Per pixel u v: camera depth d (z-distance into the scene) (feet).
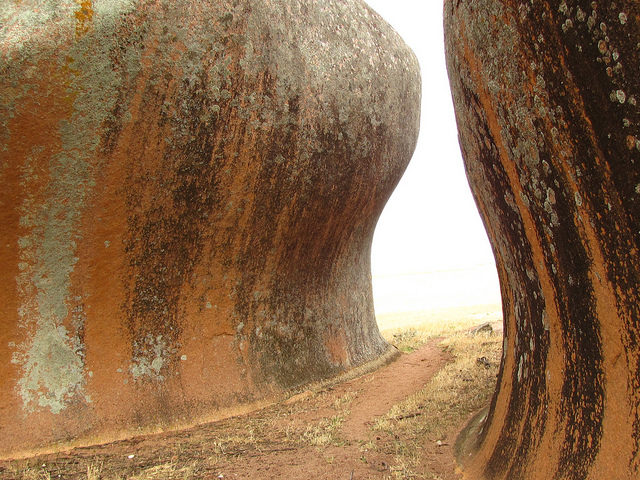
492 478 11.50
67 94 15.14
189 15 16.85
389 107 26.11
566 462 9.22
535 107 8.86
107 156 16.35
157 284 18.95
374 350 30.30
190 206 18.80
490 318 46.42
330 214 24.66
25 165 15.33
